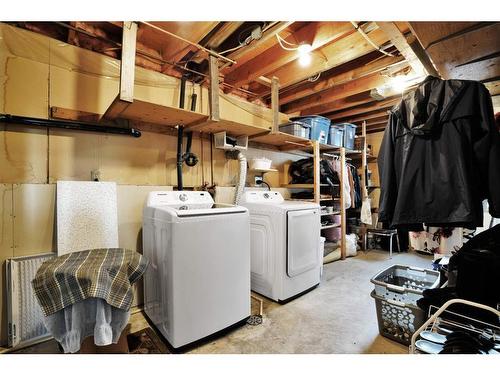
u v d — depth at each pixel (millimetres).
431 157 1438
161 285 1828
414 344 1334
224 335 1941
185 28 2023
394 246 4668
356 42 2328
